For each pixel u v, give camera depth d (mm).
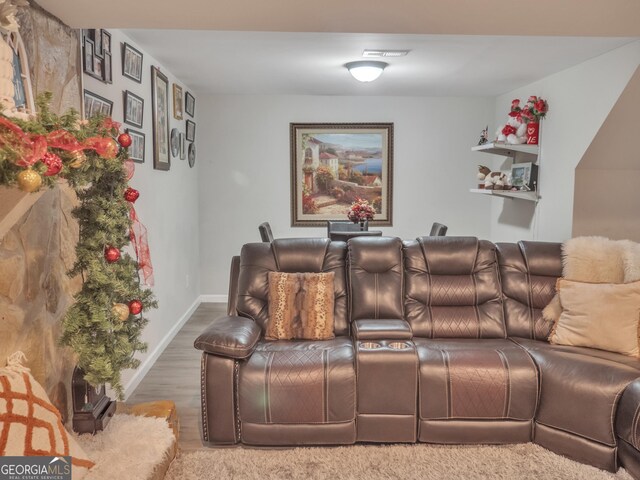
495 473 2332
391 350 2578
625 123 3623
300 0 2012
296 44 3445
